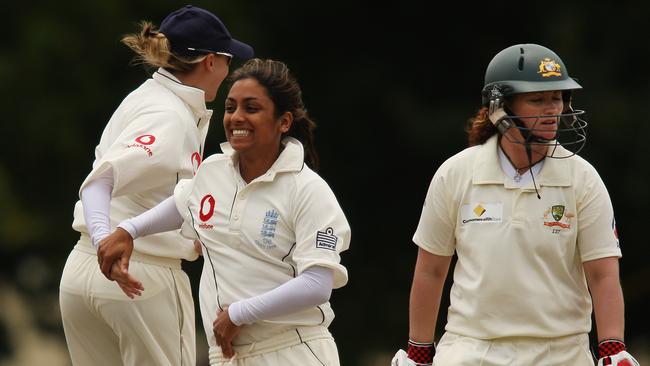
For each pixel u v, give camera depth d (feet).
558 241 65.62
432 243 68.49
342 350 198.49
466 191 66.95
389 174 201.57
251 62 68.23
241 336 67.10
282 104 67.31
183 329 78.07
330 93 203.41
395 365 69.36
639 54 196.34
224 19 197.98
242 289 66.69
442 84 205.67
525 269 65.77
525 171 66.49
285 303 65.36
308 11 204.03
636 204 193.36
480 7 204.13
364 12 205.57
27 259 214.07
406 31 206.39
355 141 201.46
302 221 66.18
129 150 73.92
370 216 202.39
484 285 66.08
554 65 66.23
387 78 204.03
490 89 66.69
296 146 67.36
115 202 76.38
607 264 65.87
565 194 65.82
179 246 76.64
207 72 79.05
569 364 65.98
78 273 76.74
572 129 66.44
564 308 65.98
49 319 220.02
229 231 67.10
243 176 68.28
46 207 204.85
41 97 201.77
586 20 198.18
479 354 66.13
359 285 200.23
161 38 77.61
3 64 202.08
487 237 66.23
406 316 198.49
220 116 175.83
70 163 202.28
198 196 68.59
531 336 65.77
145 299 76.02
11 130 201.05
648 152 189.26
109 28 200.85
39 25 202.49
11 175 204.03
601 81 193.36
